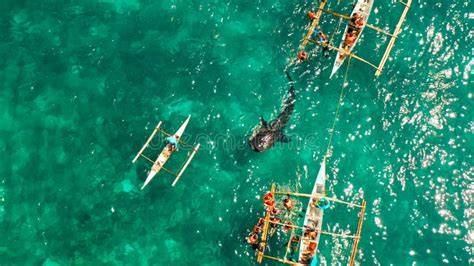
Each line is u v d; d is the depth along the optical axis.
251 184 32.28
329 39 33.56
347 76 33.28
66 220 31.58
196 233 31.83
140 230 31.72
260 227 31.19
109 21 33.84
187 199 32.09
